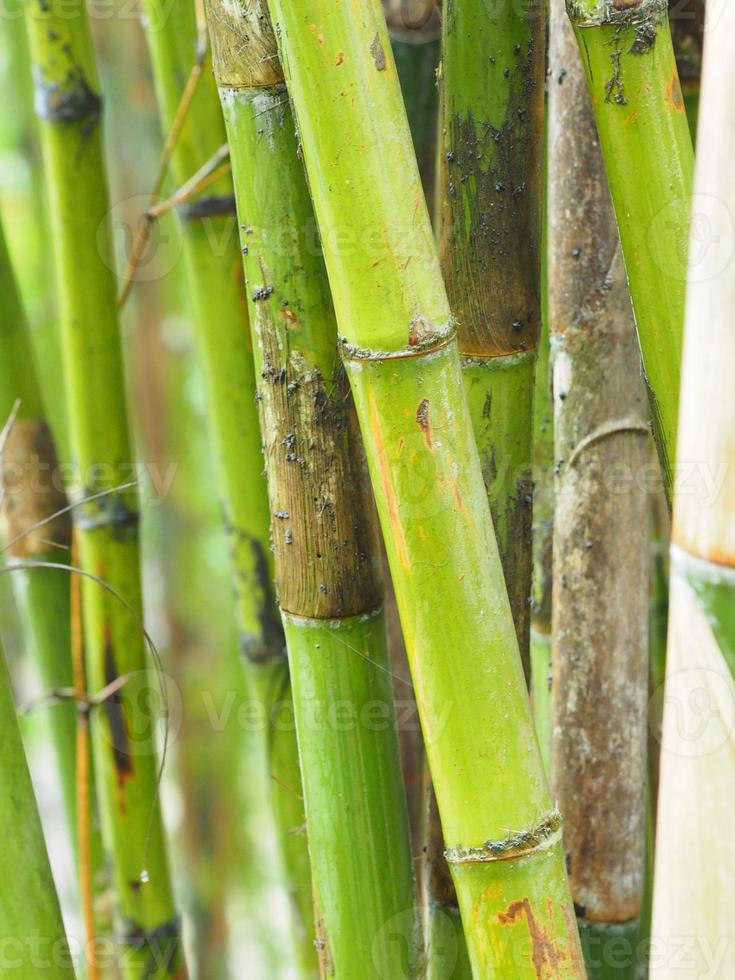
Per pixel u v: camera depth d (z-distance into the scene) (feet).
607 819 8.32
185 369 18.56
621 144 7.47
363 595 7.75
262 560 8.77
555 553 8.29
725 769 7.20
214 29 7.54
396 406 7.36
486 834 7.43
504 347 7.80
